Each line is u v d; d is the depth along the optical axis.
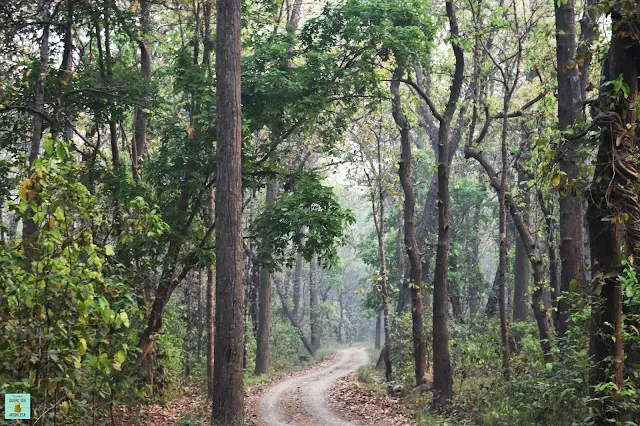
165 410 15.67
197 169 15.25
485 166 15.76
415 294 17.88
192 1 16.84
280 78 14.57
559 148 7.67
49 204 6.37
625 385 7.09
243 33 18.03
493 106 17.50
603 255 6.81
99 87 14.45
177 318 24.36
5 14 13.16
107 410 10.37
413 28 14.85
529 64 18.00
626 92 6.43
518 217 14.61
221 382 11.92
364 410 15.52
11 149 15.29
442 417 13.42
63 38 14.80
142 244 14.08
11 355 6.08
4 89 13.71
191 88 15.02
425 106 27.50
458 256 32.91
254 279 34.28
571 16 12.60
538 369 12.07
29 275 6.31
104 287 7.01
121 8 16.47
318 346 49.72
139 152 18.62
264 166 16.59
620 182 6.61
